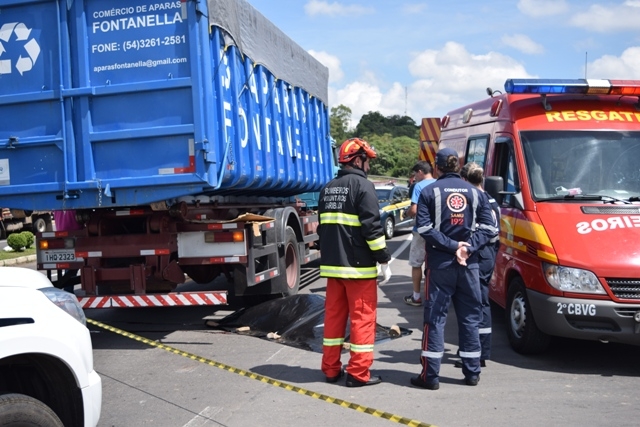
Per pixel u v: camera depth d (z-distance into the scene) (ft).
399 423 16.15
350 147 19.39
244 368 21.22
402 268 43.60
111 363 22.31
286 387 18.45
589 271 19.45
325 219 19.13
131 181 23.27
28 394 13.43
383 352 22.74
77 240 25.30
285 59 33.04
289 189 35.76
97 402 13.32
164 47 22.97
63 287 27.32
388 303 31.55
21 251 62.03
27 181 24.13
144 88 22.99
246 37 27.30
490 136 26.96
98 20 23.36
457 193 18.79
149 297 24.48
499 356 22.08
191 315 30.01
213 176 23.18
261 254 27.50
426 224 18.66
